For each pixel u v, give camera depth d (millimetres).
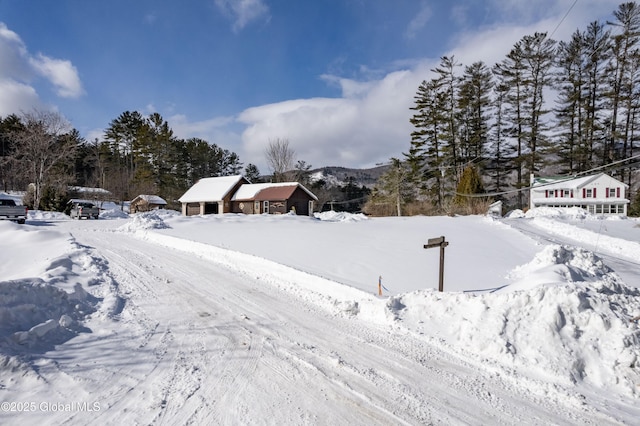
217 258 13500
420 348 5926
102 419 3842
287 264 11281
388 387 4719
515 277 10500
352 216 32062
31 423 3713
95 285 9062
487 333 5719
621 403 4383
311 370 5156
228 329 6730
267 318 7406
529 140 47938
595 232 20891
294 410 4156
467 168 40312
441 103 51406
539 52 46062
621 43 42406
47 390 4332
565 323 5457
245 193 43156
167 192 65812
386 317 7043
